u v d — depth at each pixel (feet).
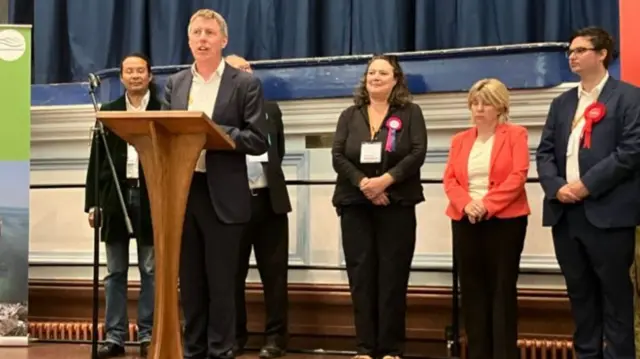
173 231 7.93
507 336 10.27
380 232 10.82
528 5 14.10
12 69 13.03
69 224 14.88
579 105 10.37
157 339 7.72
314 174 13.75
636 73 11.23
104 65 15.97
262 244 12.34
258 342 13.46
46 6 16.31
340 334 13.37
